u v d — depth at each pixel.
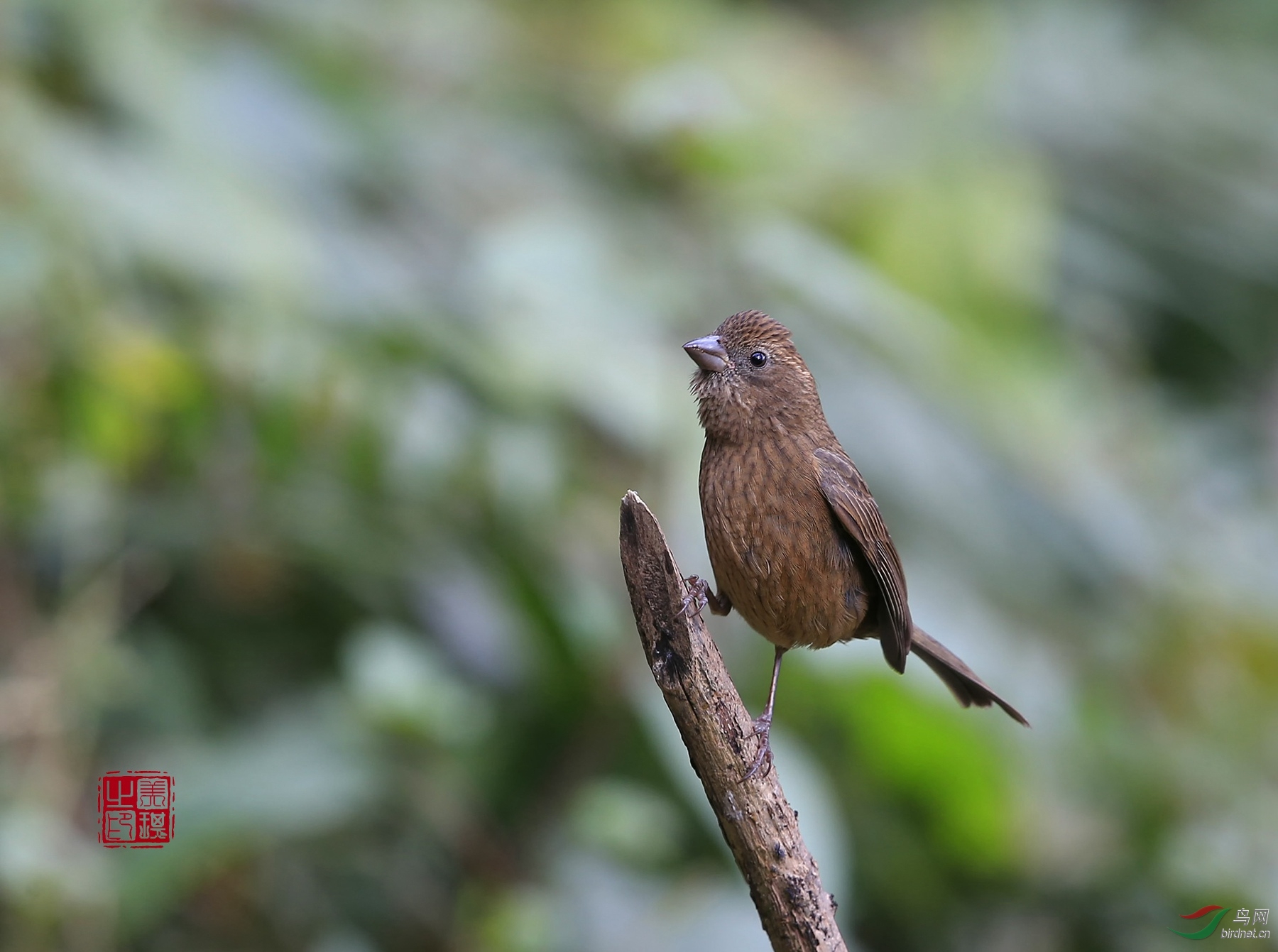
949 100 17.58
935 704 10.66
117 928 8.52
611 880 8.77
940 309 13.59
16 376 9.91
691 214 11.17
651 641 6.02
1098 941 11.33
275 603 10.72
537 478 10.12
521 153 13.41
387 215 12.46
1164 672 13.16
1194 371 18.47
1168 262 18.28
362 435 10.07
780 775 8.78
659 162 11.02
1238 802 12.30
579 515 10.91
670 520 9.46
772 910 6.07
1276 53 22.14
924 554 11.66
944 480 11.89
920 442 11.84
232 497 10.40
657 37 16.50
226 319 10.19
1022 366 13.55
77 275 9.81
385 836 9.89
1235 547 15.26
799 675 10.77
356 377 10.07
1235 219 18.61
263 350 10.08
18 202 9.80
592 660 9.93
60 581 10.07
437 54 14.90
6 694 9.18
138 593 10.29
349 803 9.02
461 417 10.16
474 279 10.65
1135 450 15.07
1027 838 11.43
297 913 9.64
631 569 6.00
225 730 9.89
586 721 9.88
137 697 9.91
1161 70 20.33
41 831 8.46
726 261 11.05
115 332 9.87
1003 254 13.74
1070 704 11.84
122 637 10.20
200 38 13.04
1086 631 12.60
